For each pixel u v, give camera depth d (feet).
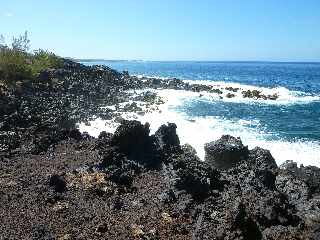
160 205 47.11
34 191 49.57
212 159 63.41
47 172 55.98
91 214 44.60
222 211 43.65
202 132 94.48
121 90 154.51
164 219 43.73
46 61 152.56
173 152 64.28
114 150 60.80
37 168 57.77
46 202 46.98
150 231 40.98
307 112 130.52
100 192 49.70
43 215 44.09
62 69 154.30
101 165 57.26
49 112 93.66
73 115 98.94
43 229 41.09
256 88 203.31
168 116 110.93
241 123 107.86
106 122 98.07
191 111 122.21
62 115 93.76
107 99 127.85
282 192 49.80
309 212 44.98
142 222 43.11
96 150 65.72
